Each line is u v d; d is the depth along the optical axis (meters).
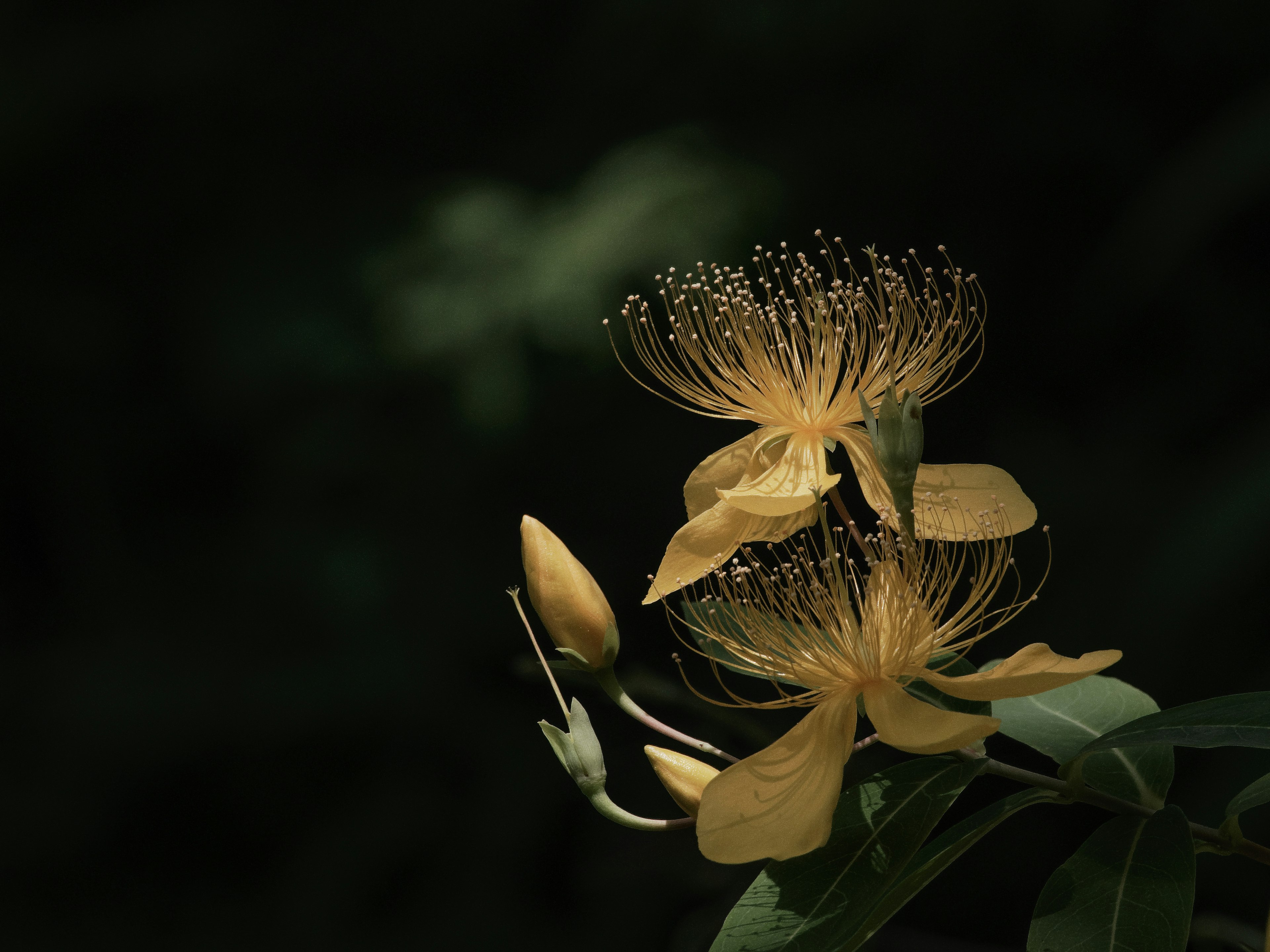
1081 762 0.36
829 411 0.38
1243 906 0.66
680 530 0.37
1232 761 0.69
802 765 0.35
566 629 0.37
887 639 0.36
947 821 0.81
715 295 0.38
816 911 0.35
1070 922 0.35
